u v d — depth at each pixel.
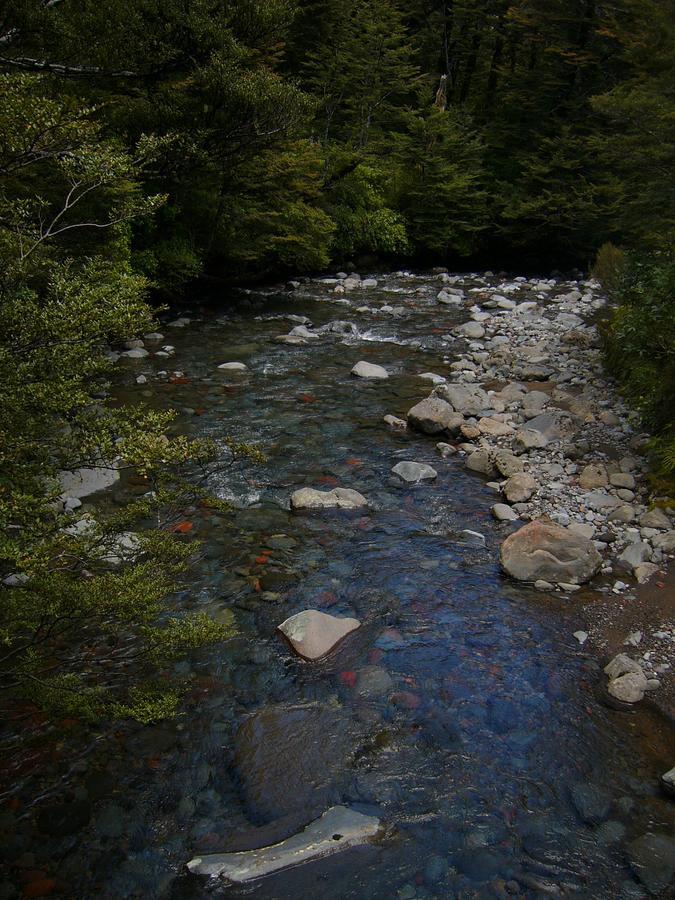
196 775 3.73
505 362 11.46
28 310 3.15
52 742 3.89
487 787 3.70
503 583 5.61
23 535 2.99
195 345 12.05
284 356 11.66
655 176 11.01
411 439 8.53
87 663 4.41
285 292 17.17
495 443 8.38
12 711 4.07
